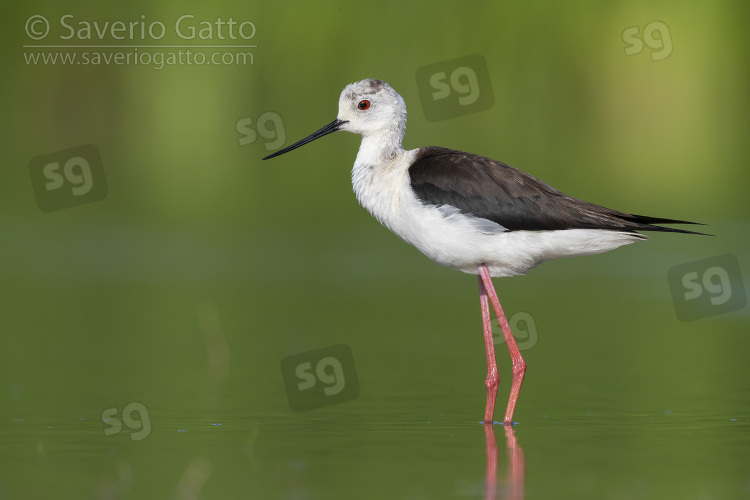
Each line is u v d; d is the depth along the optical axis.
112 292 15.12
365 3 20.64
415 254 18.11
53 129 20.69
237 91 20.56
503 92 20.61
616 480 6.87
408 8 20.69
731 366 10.81
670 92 21.14
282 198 20.30
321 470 7.21
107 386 10.09
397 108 10.52
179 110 20.64
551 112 20.78
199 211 20.39
